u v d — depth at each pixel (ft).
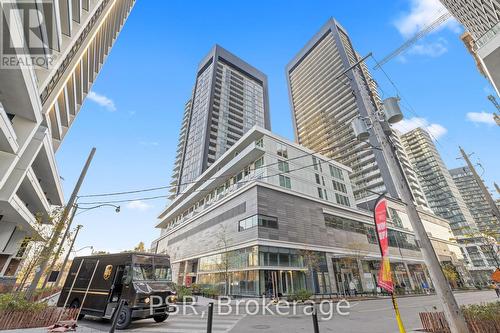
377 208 21.24
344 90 299.17
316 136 322.55
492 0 65.92
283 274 91.04
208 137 243.19
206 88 290.35
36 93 42.65
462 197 325.83
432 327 26.50
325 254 110.32
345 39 350.02
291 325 35.04
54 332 28.14
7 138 39.29
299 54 407.64
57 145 85.10
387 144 27.35
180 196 204.03
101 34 91.81
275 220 99.86
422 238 22.84
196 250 136.26
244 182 119.55
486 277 225.15
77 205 54.49
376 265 130.41
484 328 21.93
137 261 36.73
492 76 42.75
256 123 299.79
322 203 123.75
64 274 117.70
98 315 35.17
